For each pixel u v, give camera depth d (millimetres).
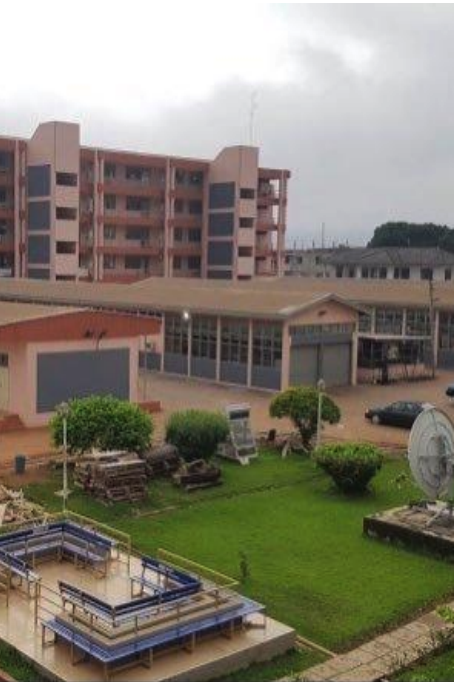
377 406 35875
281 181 86875
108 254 75312
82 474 22562
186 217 79938
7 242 72312
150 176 77750
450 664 13141
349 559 17703
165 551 17266
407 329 52906
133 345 33531
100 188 73625
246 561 17203
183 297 45594
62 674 12133
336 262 94875
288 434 30109
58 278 70438
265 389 40125
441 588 16203
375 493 22953
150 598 13391
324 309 41219
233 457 26141
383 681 12500
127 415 23172
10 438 28828
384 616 14836
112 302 46719
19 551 16422
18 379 30609
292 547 18375
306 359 40844
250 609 13688
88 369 32094
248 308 40500
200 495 22391
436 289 55188
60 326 31031
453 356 50750
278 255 87250
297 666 13039
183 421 24578
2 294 53656
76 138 70562
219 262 80375
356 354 43562
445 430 19531
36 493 22094
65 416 22500
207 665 12531
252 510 21156
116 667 12188
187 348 43719
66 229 70562
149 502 21594
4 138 70625
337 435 31094
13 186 71750
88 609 13016
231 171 78812
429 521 18906
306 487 23531
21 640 13141
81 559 16547
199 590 14109
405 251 93250
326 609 15078
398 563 17547
